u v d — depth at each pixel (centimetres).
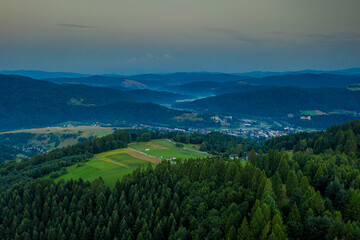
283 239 6919
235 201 9381
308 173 11475
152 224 10112
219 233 8019
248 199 9156
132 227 10669
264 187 9169
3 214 12094
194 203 9969
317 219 7481
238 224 8062
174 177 12412
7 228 11294
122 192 11931
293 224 7612
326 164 11950
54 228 10712
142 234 9688
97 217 11231
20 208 12350
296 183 9631
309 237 7525
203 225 8700
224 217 8500
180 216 10144
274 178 9862
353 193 8400
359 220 7794
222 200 9594
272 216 7831
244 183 10550
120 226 10469
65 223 11112
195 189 11056
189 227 9500
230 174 11150
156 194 11400
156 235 9488
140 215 10650
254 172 10331
